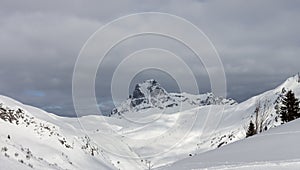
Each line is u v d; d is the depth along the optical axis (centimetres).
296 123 2328
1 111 4178
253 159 1426
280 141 1762
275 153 1482
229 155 1688
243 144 1977
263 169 1194
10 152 2122
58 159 3809
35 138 4084
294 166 1185
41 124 4631
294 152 1441
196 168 1425
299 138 1742
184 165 1598
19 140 3688
